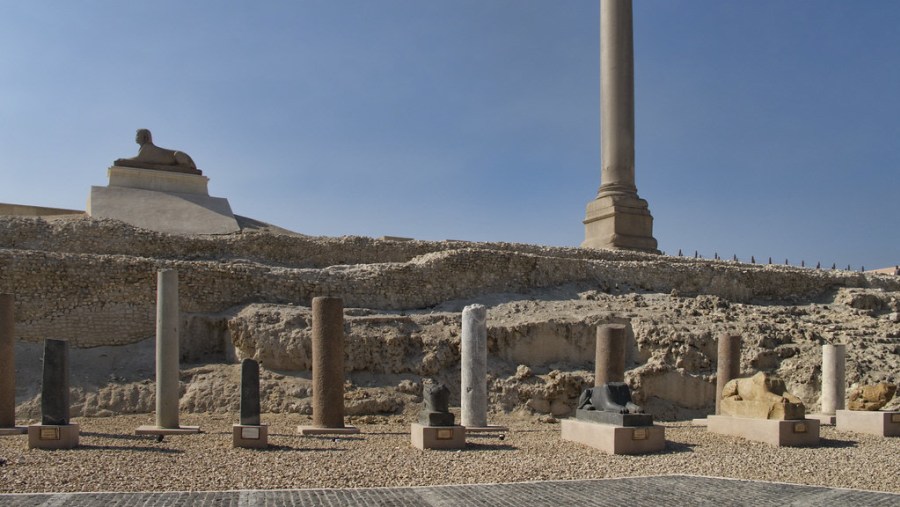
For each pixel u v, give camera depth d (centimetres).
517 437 1834
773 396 1825
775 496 1191
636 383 2497
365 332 2456
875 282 3806
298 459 1446
